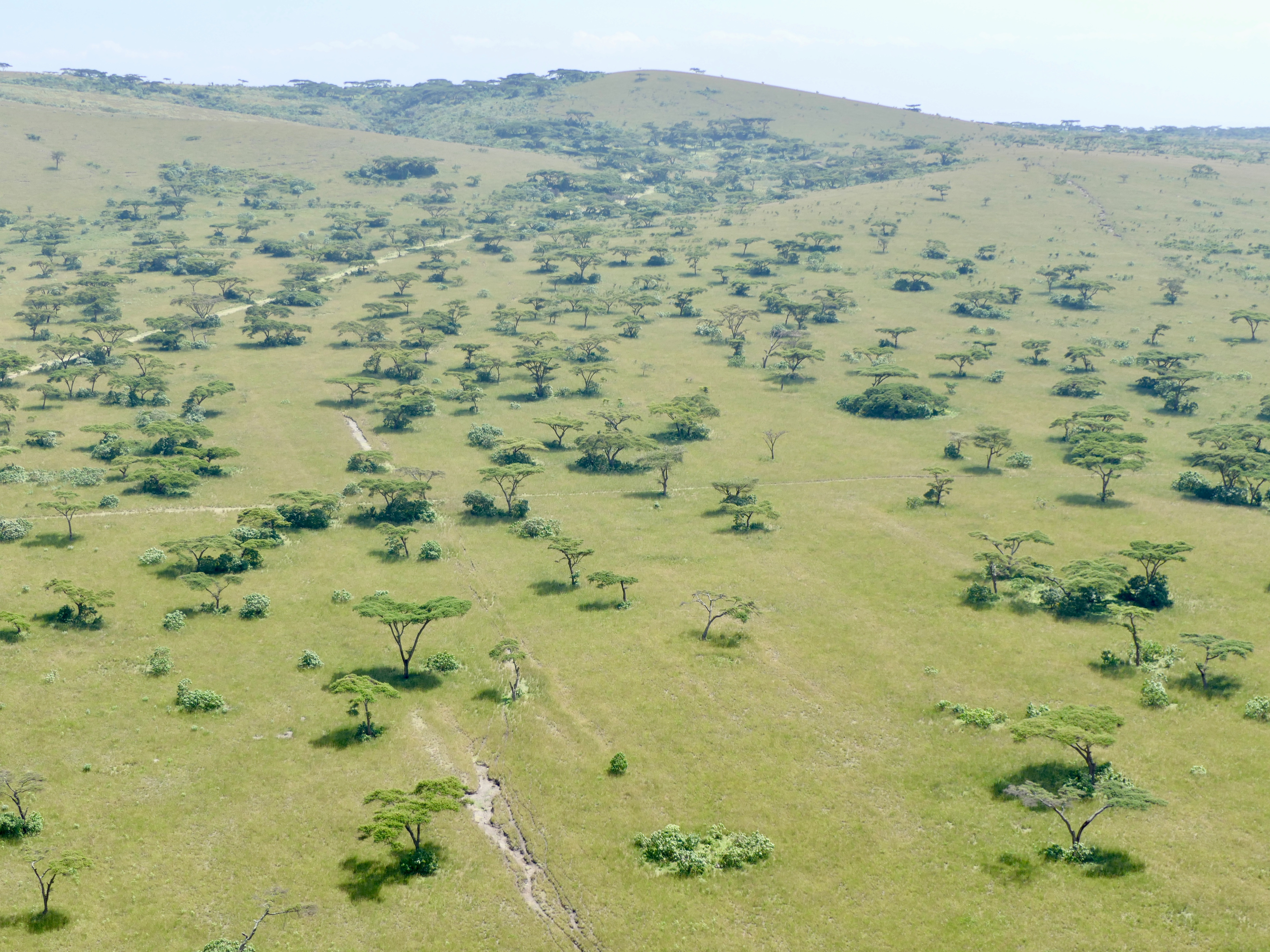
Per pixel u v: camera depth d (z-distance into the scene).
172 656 69.75
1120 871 47.12
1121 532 94.38
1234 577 82.06
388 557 90.00
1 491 100.81
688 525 99.12
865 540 94.25
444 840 51.81
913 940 43.72
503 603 80.75
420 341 165.25
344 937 44.22
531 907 46.91
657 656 71.50
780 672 69.19
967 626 75.62
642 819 53.38
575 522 99.88
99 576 82.06
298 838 51.09
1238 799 52.41
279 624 75.94
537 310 195.25
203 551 83.12
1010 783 55.28
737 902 46.84
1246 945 41.78
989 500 105.31
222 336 178.75
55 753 57.16
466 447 124.06
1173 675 66.31
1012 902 45.75
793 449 125.44
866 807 53.88
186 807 53.09
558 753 59.62
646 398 147.75
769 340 183.25
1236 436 112.38
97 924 44.19
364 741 60.25
